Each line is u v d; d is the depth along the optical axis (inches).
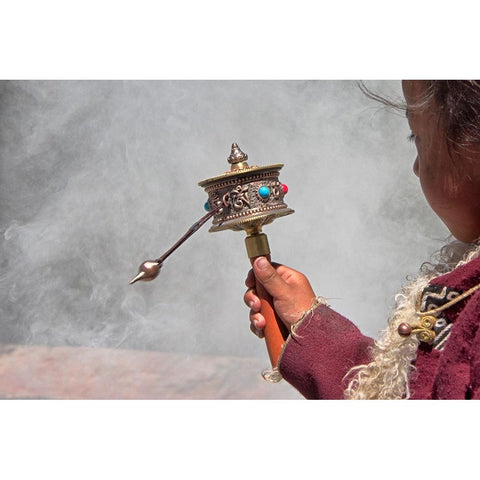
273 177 46.0
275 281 44.6
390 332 39.6
